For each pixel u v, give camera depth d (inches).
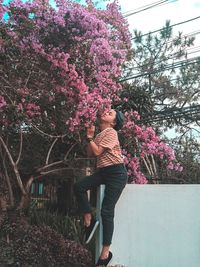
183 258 103.3
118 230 100.3
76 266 109.2
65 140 165.5
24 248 113.5
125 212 101.3
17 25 142.4
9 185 158.9
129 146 176.2
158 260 102.1
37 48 142.6
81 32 147.9
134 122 181.8
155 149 180.4
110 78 156.7
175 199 105.0
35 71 144.2
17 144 171.0
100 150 93.3
